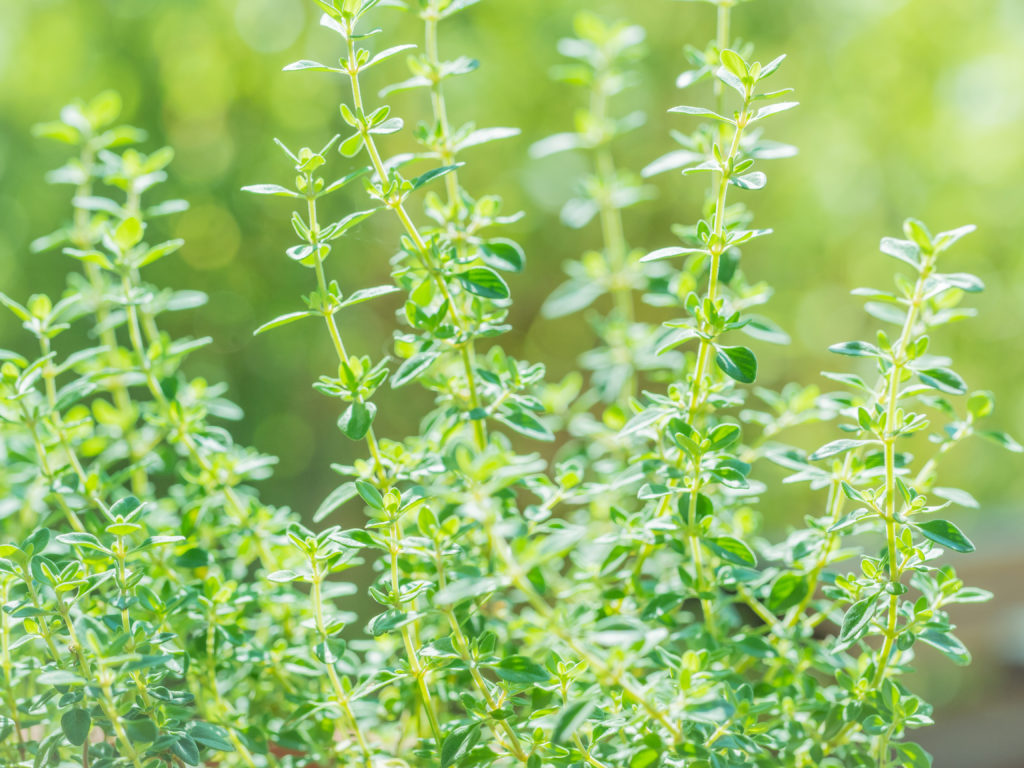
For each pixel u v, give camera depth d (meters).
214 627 0.63
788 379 1.92
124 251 0.65
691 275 0.66
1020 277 1.90
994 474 1.89
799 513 1.63
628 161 1.89
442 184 1.56
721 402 0.62
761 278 1.88
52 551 0.63
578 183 0.74
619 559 0.63
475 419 0.62
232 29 1.83
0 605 0.61
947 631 0.60
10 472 0.67
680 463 0.62
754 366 0.60
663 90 1.87
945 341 1.90
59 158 1.72
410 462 0.62
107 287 0.69
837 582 0.61
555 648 0.62
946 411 0.63
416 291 0.63
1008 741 0.97
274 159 1.78
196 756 0.60
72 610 0.62
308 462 1.70
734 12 1.88
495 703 0.60
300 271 1.71
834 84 1.94
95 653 0.59
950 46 1.97
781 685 0.63
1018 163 1.94
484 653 0.60
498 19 1.88
